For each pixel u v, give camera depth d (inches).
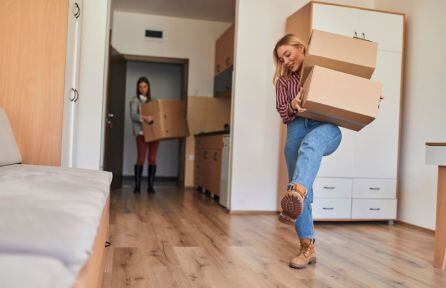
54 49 92.7
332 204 145.3
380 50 149.7
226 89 216.7
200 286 70.4
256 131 161.6
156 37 248.1
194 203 180.7
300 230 86.4
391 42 150.6
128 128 308.2
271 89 163.3
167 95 317.4
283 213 76.4
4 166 68.9
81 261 21.9
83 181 50.1
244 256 92.1
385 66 149.9
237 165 159.8
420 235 129.0
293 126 87.7
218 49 240.4
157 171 307.6
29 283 20.4
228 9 234.2
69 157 105.5
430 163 85.7
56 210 27.4
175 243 102.0
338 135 85.1
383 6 169.2
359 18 148.5
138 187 217.0
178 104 214.7
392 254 100.2
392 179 150.3
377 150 149.3
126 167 306.8
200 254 92.2
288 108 85.5
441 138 135.2
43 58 92.3
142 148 216.7
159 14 246.4
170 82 318.3
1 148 71.6
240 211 159.3
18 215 25.3
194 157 250.2
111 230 114.3
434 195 136.0
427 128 141.7
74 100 107.9
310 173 77.2
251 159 161.0
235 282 73.4
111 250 92.4
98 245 42.7
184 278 74.4
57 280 20.6
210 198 200.1
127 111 309.1
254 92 161.9
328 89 77.5
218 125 253.8
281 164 159.9
